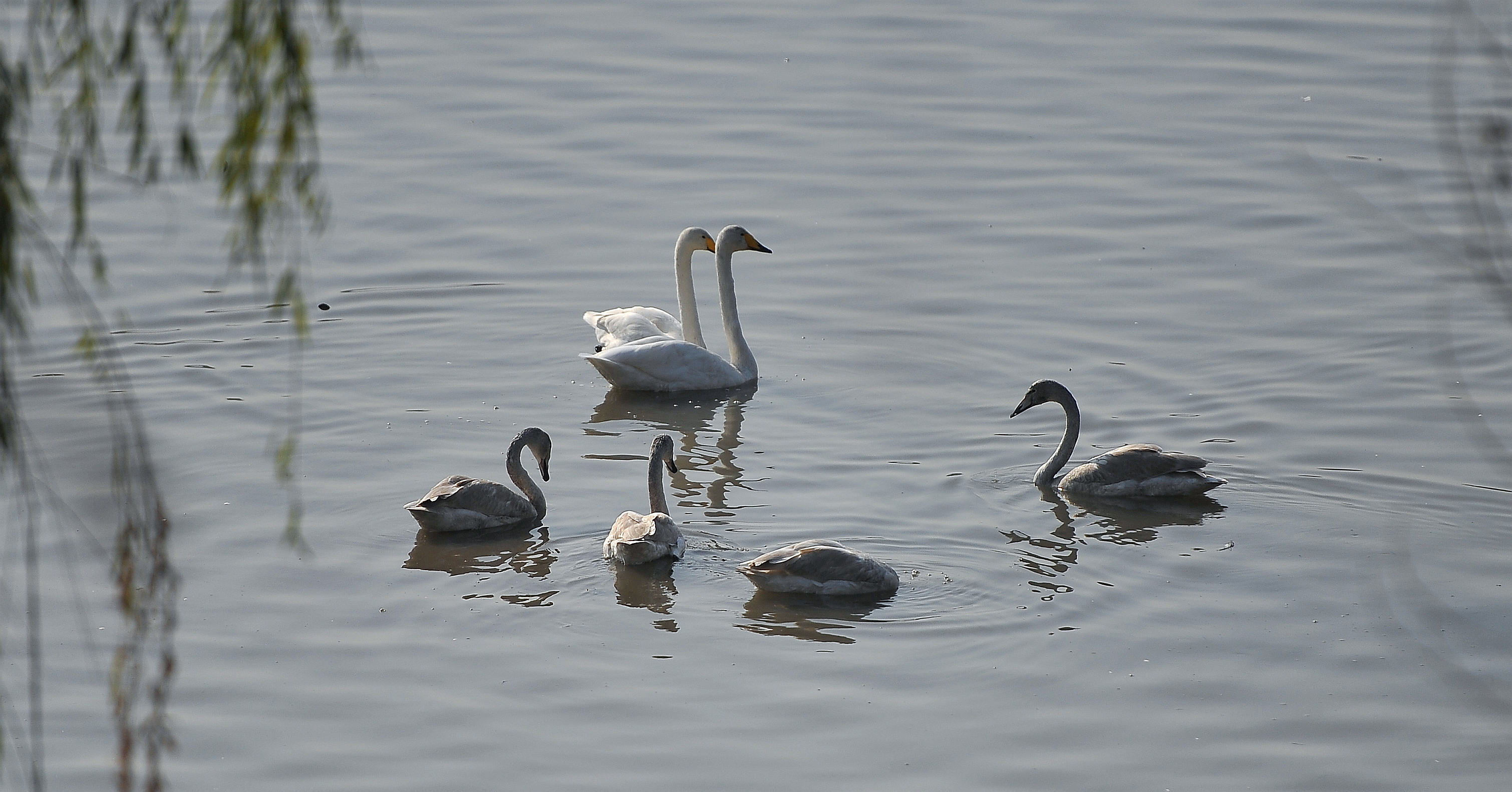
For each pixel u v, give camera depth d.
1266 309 24.00
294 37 8.12
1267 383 21.56
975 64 34.12
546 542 17.22
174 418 20.47
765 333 24.30
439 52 34.69
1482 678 14.21
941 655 14.63
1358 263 25.36
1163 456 18.30
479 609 15.52
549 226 27.38
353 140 30.20
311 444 19.88
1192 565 16.55
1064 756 13.04
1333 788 12.62
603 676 14.24
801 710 13.69
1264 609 15.55
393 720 13.50
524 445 18.34
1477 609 15.49
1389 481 18.59
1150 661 14.55
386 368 22.62
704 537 17.30
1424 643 14.84
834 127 31.17
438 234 26.89
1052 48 34.88
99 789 12.40
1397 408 20.64
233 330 23.59
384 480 18.84
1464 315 23.56
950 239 26.72
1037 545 17.09
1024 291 24.86
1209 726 13.50
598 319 23.72
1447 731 13.43
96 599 15.47
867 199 28.23
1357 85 32.16
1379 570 16.38
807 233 27.16
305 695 13.88
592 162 29.70
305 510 17.84
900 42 35.38
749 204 28.16
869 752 13.05
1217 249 26.08
